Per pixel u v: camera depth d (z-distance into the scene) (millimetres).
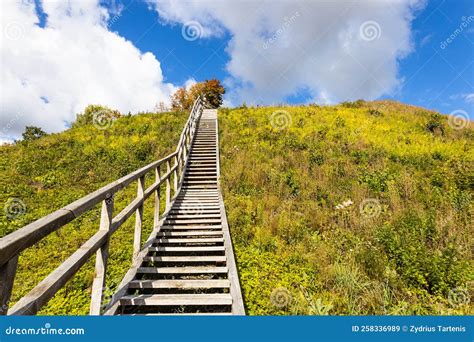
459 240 5398
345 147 12805
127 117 18578
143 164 11867
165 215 6316
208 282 3697
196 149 13469
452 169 9516
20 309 1609
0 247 1373
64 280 2070
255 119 18234
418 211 6652
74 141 13938
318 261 4922
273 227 6184
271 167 10648
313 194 8359
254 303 3826
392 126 16438
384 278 4324
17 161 11297
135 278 3875
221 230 5766
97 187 9828
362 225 6238
